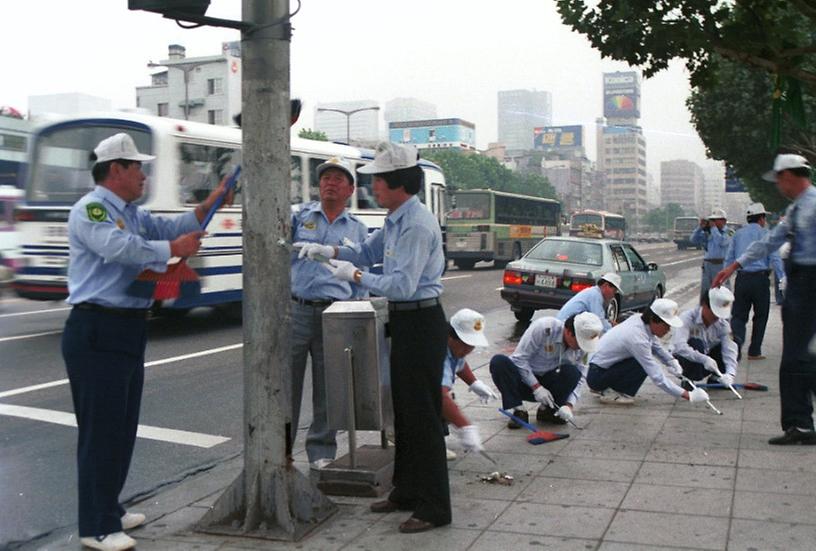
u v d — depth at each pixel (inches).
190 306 472.1
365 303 189.8
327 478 194.5
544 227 1553.9
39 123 470.0
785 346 232.5
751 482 197.5
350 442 193.0
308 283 205.0
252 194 167.5
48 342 439.5
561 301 537.3
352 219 215.9
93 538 161.5
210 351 424.8
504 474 207.3
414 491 175.5
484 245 1273.4
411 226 164.6
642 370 289.1
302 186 569.6
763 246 255.0
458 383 336.2
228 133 508.1
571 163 7057.1
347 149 627.5
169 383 344.2
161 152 453.1
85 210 154.6
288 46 168.6
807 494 187.9
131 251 152.5
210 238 485.7
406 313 169.3
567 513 177.5
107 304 156.4
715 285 265.4
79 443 161.3
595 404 295.6
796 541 159.2
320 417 210.5
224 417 288.2
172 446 251.9
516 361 261.3
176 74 2856.8
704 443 236.7
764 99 928.3
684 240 2780.5
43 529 183.2
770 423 262.4
